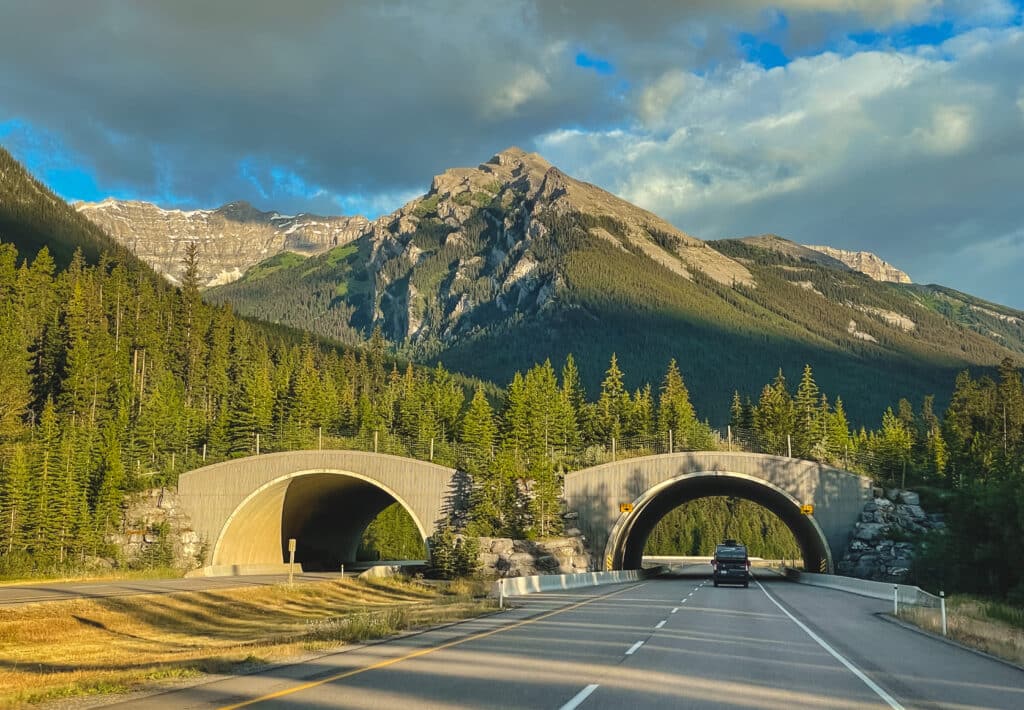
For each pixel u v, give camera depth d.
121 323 120.44
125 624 30.66
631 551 84.62
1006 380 108.44
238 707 10.85
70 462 66.81
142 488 69.12
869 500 63.22
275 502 70.50
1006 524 44.53
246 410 93.88
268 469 67.00
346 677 13.46
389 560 111.31
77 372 87.00
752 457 64.44
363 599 45.34
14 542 62.41
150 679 14.00
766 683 13.09
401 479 65.38
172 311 128.50
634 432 113.88
